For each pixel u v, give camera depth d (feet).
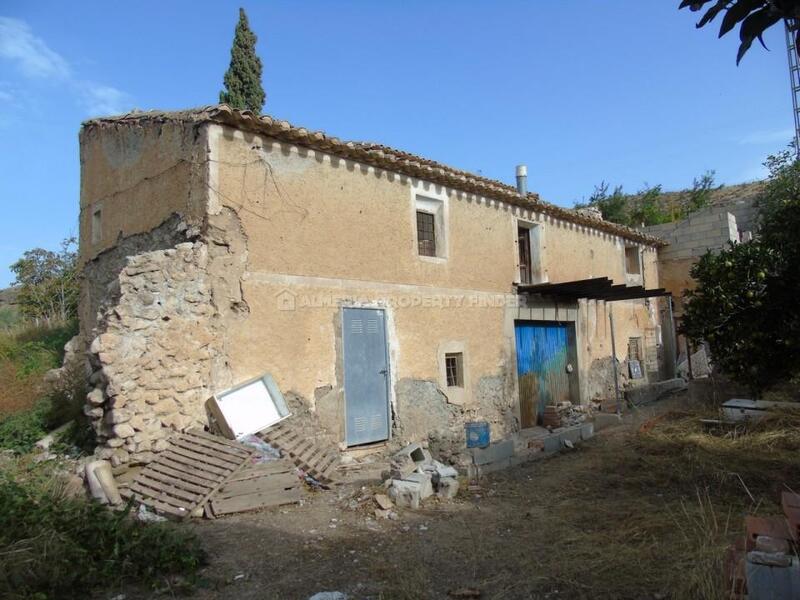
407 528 17.29
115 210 31.07
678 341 60.29
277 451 22.90
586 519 17.58
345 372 28.19
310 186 27.48
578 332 46.01
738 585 10.98
